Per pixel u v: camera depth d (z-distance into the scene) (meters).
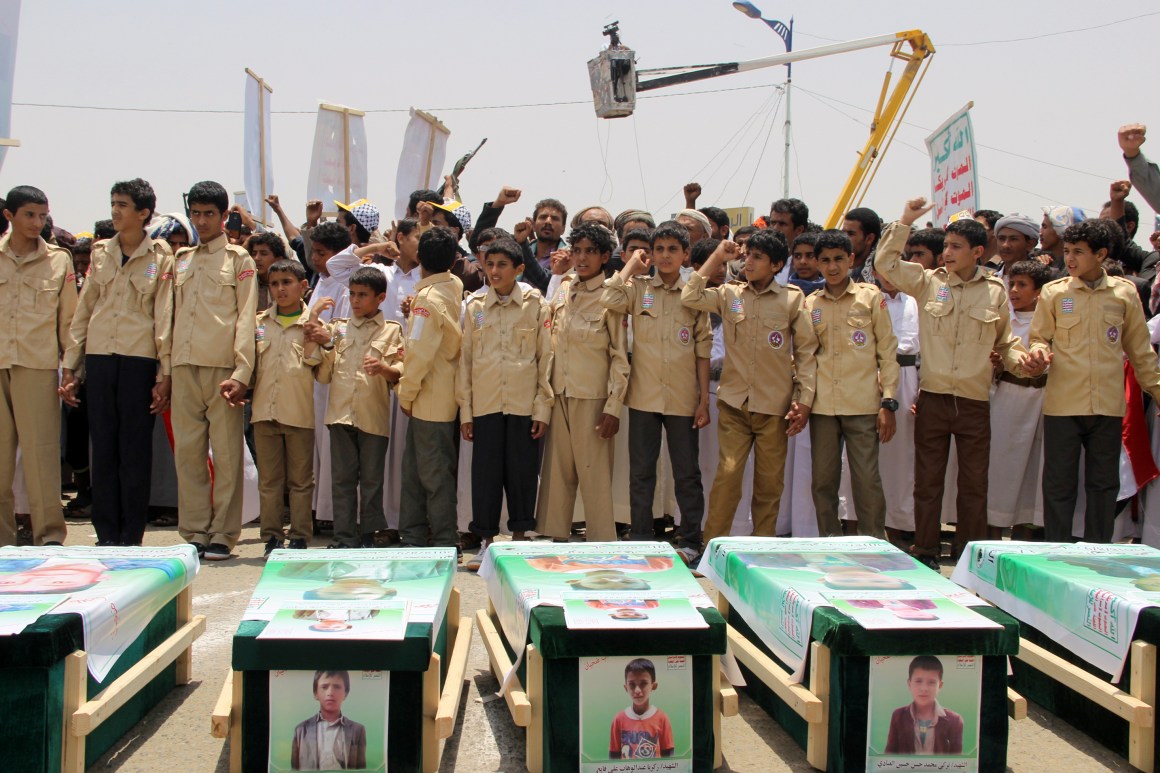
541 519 5.83
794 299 5.52
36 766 2.70
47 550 3.68
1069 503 5.50
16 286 5.63
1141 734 3.08
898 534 6.39
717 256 5.48
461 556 5.82
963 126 8.45
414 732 2.88
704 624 2.92
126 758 3.14
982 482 5.55
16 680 2.71
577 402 5.67
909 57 10.63
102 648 3.00
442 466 5.68
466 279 6.59
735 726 3.45
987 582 3.92
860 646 2.90
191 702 3.58
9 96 6.57
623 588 3.22
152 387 5.71
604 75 10.92
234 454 5.67
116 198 5.62
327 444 6.36
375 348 5.75
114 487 5.68
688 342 5.61
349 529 5.75
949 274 5.61
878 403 5.41
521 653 3.12
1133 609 3.14
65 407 7.29
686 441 5.62
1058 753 3.28
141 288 5.65
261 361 5.73
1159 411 5.73
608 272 6.50
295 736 2.85
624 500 6.24
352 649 2.83
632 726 2.91
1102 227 5.42
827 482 5.45
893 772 2.95
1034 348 5.46
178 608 3.69
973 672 2.96
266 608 3.04
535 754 3.00
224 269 5.67
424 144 8.95
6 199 5.64
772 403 5.49
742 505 6.28
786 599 3.26
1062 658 3.53
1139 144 6.15
